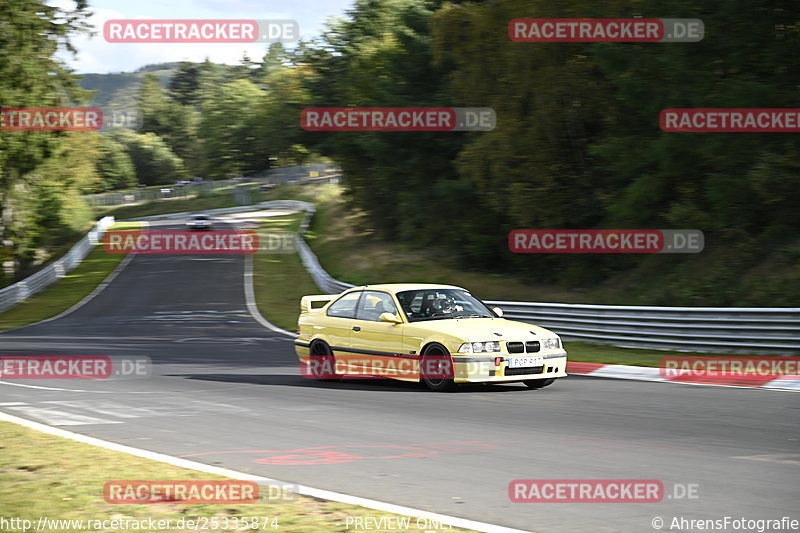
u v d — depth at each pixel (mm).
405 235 92562
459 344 26453
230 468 16406
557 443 18500
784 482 14742
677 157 50406
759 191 46000
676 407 23562
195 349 44344
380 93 92000
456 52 69938
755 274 48938
